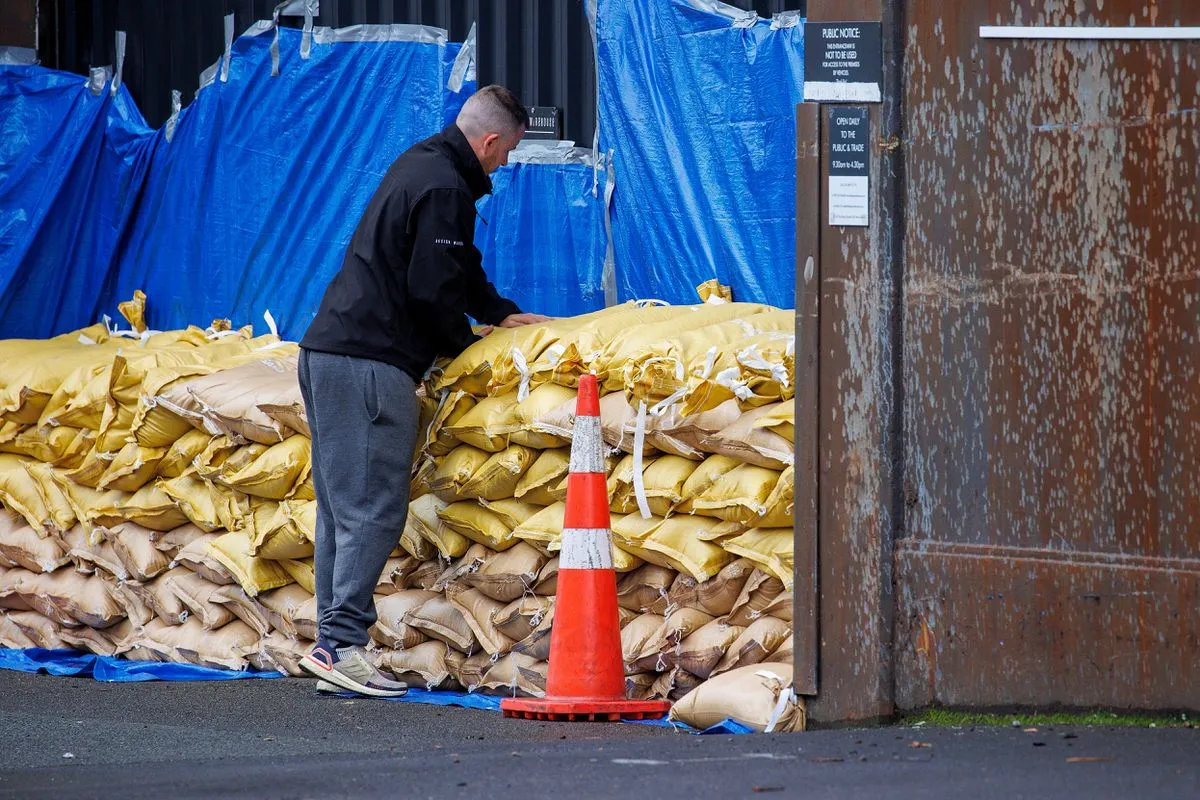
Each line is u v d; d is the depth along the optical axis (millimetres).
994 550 16328
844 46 16672
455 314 20281
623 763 14398
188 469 22953
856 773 13469
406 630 20906
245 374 22422
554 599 19766
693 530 18719
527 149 25453
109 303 29891
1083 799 12148
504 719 18891
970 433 16422
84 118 29562
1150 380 15656
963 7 16266
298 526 21406
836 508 16906
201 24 28797
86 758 16547
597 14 24719
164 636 23234
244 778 14297
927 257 16547
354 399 20062
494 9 26031
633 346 19062
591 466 18531
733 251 23422
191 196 28688
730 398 18406
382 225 20203
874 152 16641
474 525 20359
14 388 24281
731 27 23406
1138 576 15688
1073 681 16000
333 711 19656
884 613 16734
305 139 27609
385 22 27000
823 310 16906
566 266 25250
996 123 16203
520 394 19719
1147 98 15555
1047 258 16047
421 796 13023
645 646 19000
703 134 23703
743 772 13695
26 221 29469
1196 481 15453
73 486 24297
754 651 18203
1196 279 15414
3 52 29750
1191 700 15461
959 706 16516
